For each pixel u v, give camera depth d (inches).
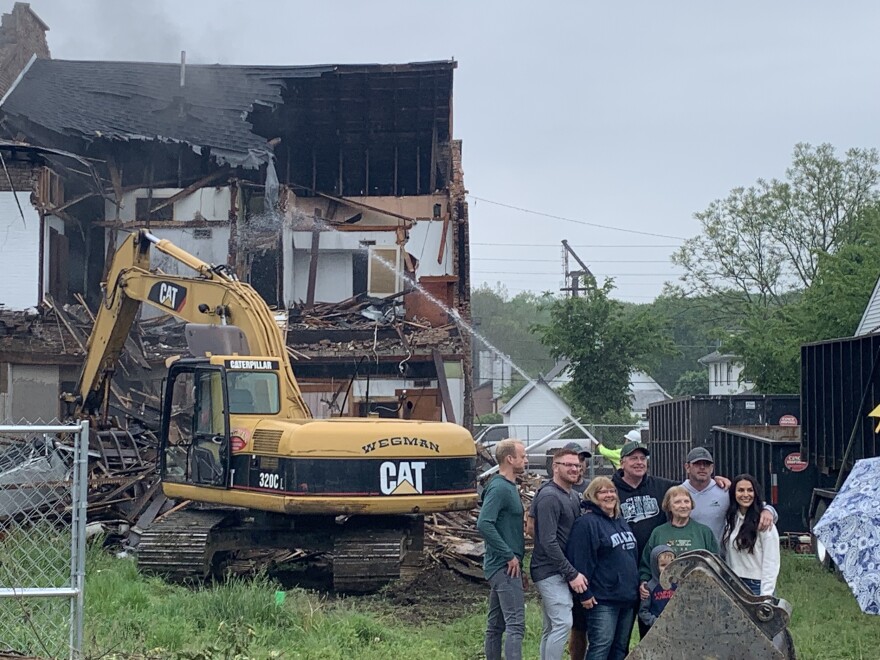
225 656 305.3
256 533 534.0
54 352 1015.6
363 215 1286.9
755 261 2352.4
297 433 503.8
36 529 427.5
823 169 2306.8
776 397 935.7
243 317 575.5
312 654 353.1
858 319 1398.9
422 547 548.7
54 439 587.2
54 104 1203.2
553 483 321.4
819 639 406.9
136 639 353.1
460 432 535.2
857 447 590.9
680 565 266.4
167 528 519.5
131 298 637.3
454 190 1274.6
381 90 1323.8
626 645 316.2
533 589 508.7
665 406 1049.5
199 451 541.6
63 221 1128.2
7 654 284.4
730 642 258.5
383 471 509.4
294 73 1311.5
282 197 1156.5
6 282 1069.8
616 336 1668.3
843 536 371.9
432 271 1274.6
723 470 810.8
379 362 1031.0
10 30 1328.7
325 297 1218.6
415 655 364.8
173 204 1155.9
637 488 337.1
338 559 505.0
